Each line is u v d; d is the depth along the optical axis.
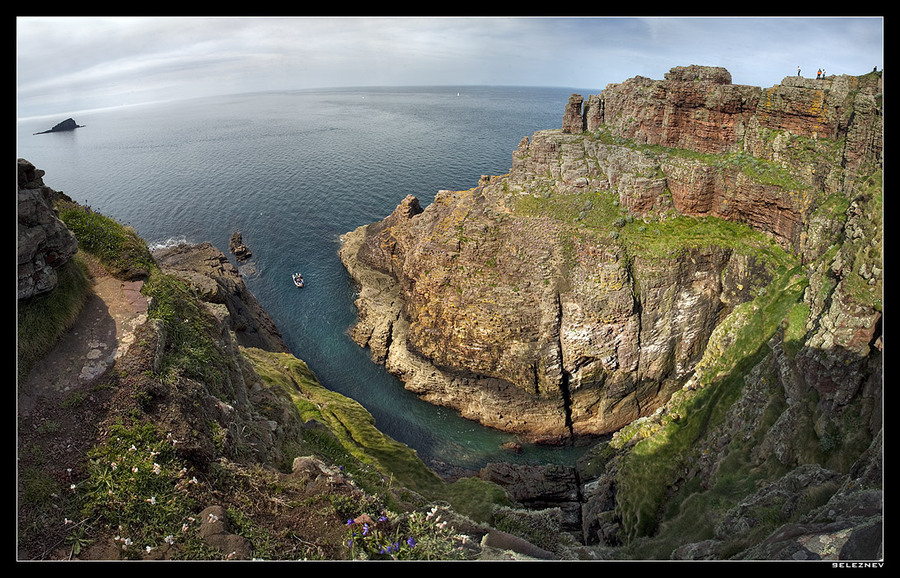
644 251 60.97
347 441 41.88
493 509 34.94
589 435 63.91
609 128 79.81
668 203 66.00
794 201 55.84
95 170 172.62
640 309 61.66
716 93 64.56
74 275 23.52
